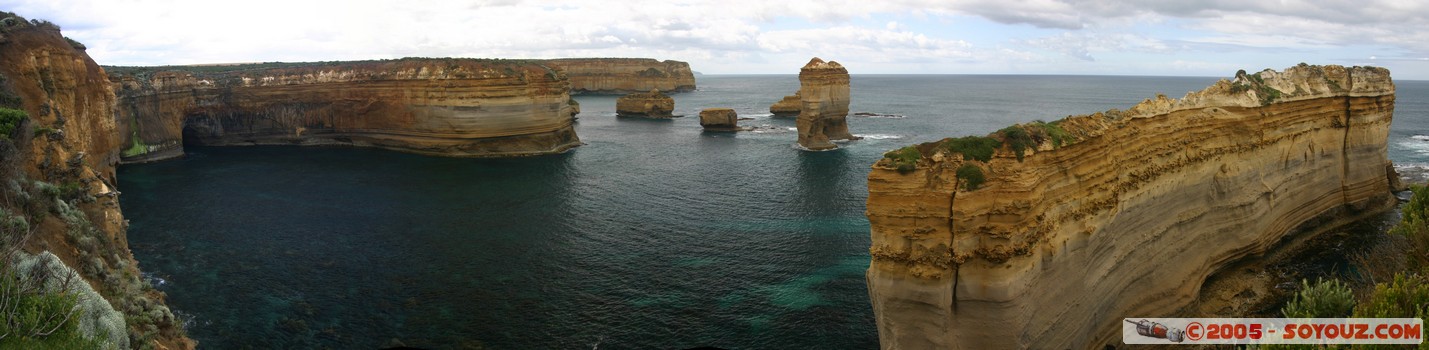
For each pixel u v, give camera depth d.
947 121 126.25
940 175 20.66
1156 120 27.28
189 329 29.84
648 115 142.50
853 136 95.62
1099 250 24.77
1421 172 61.34
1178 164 28.69
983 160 20.89
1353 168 41.72
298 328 30.14
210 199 55.56
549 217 49.44
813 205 52.84
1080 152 23.08
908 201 20.94
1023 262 21.05
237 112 89.56
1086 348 24.91
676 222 47.66
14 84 43.50
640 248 41.53
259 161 76.56
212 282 35.50
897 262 21.44
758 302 32.97
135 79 77.69
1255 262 34.19
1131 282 26.97
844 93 91.88
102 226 29.16
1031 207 20.94
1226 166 31.75
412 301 33.19
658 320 31.06
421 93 82.81
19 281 16.03
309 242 42.84
